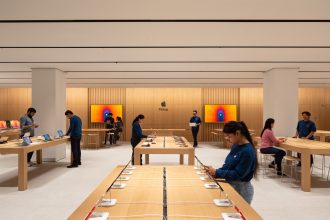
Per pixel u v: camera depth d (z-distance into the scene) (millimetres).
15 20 4816
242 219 1922
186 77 11766
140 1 4004
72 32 5480
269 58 7902
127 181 3029
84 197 5477
